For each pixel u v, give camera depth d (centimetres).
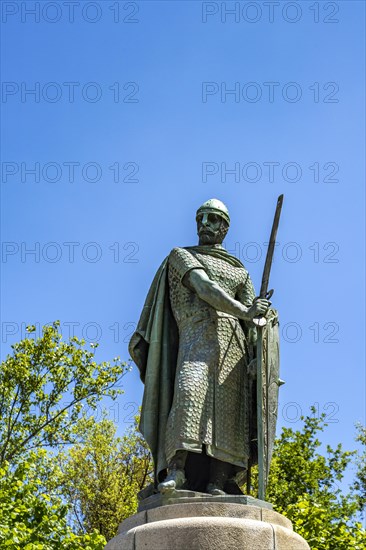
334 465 2327
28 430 2370
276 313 777
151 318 796
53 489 2362
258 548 635
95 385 2411
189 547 630
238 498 685
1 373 2383
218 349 762
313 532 1348
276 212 770
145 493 751
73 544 1370
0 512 1305
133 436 2753
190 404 734
